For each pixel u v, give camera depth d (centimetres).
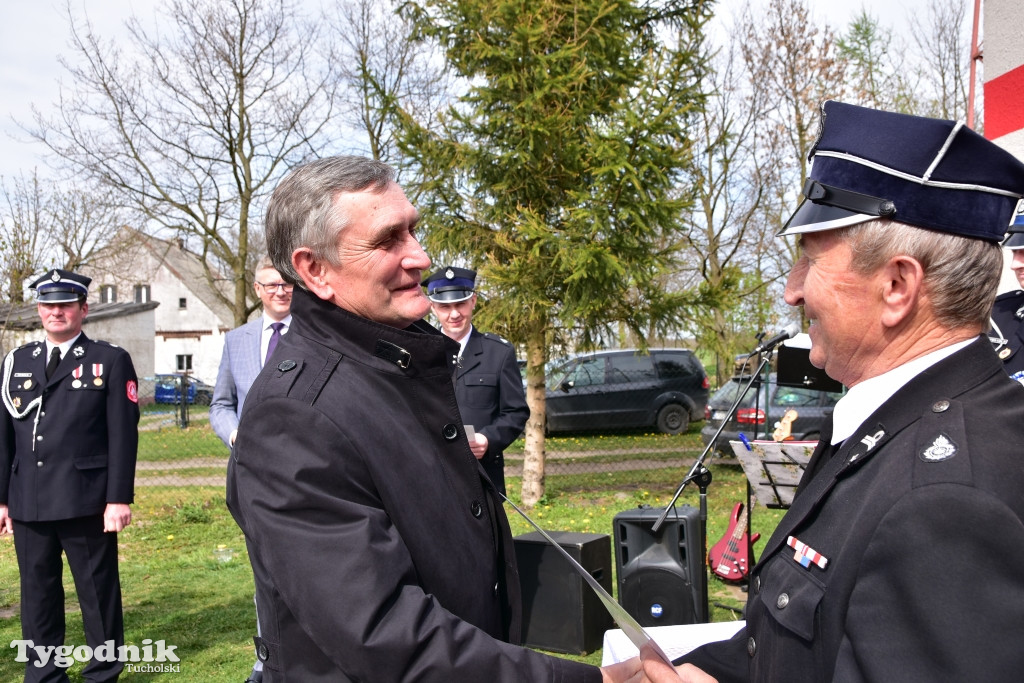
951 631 87
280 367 139
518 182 807
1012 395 105
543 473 850
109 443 383
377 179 145
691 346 1152
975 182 108
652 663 132
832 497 110
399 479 134
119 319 3178
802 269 128
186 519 810
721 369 1406
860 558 100
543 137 773
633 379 1339
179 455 1303
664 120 761
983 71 405
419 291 150
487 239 833
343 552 122
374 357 142
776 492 353
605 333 886
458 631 124
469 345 455
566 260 759
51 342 393
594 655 402
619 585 397
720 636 276
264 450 130
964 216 108
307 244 143
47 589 378
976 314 111
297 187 144
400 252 145
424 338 145
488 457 422
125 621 493
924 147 109
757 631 121
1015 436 98
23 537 374
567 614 404
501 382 446
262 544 127
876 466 106
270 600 136
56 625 380
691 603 385
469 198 833
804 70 1476
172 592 553
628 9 809
